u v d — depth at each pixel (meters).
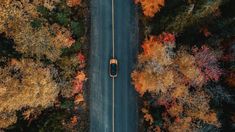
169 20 52.78
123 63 59.81
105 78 60.03
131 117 60.44
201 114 52.47
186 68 50.91
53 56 52.72
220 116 55.84
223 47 54.91
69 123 59.28
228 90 55.72
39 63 51.09
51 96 52.31
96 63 59.78
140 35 59.19
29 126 57.31
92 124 60.62
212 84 54.34
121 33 59.50
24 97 49.12
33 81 49.19
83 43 59.00
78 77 56.97
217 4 51.03
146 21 57.53
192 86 53.12
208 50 52.03
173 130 53.91
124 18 59.34
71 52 56.91
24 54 51.72
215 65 52.34
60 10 55.59
